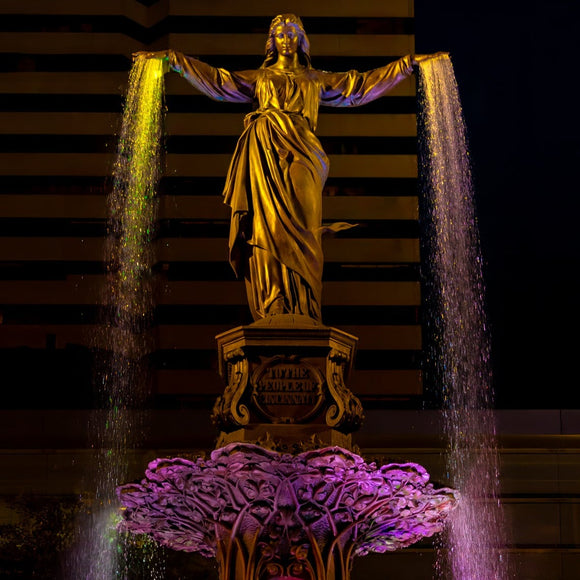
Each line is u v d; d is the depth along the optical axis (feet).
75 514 80.43
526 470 83.87
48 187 114.32
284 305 38.47
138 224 113.19
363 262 111.65
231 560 35.01
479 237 115.14
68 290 111.04
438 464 84.33
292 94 41.60
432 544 81.82
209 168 114.11
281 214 38.93
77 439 86.43
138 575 78.13
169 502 36.29
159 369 108.06
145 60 43.14
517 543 82.02
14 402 107.24
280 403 35.96
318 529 34.63
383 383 107.45
